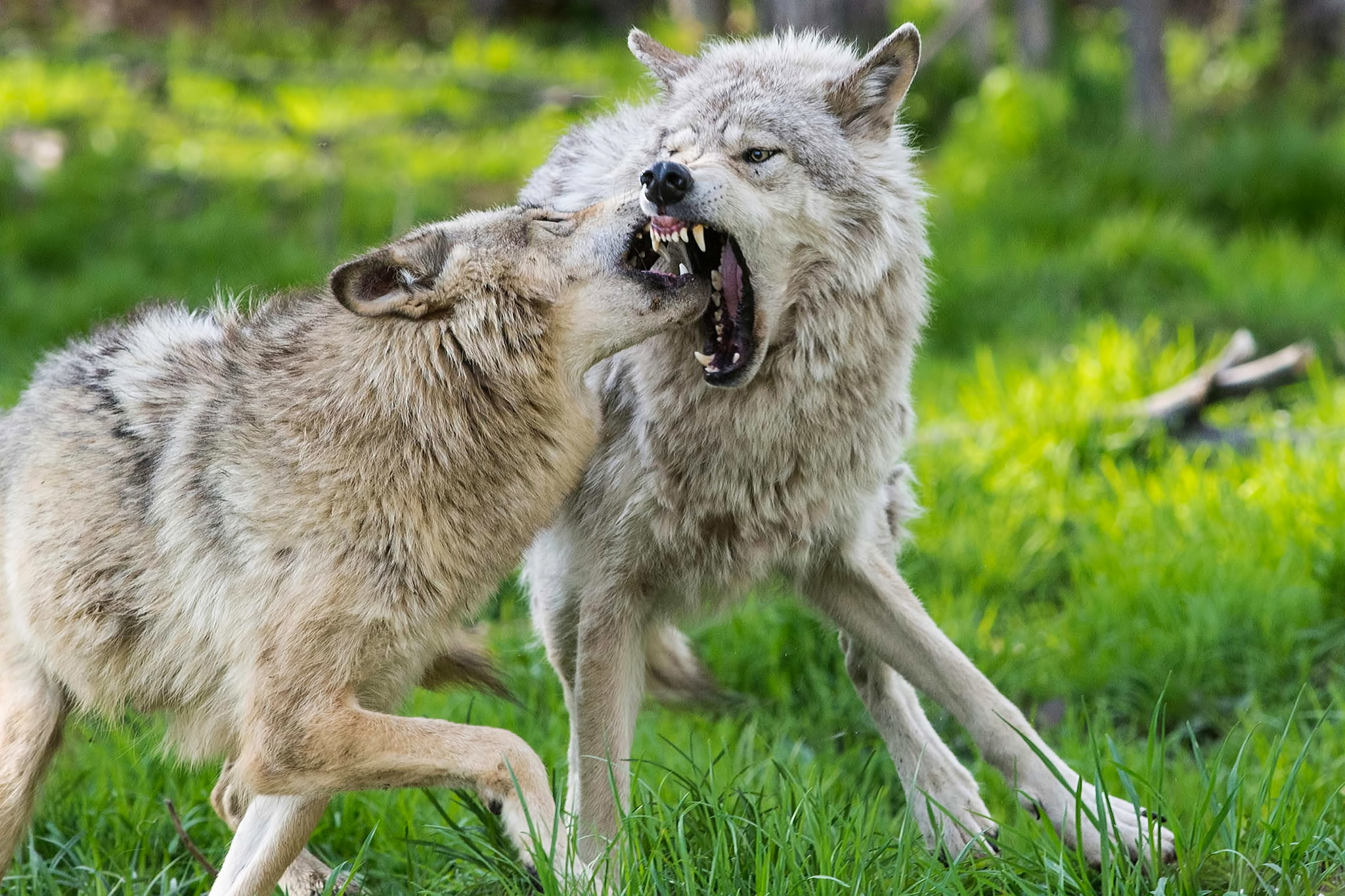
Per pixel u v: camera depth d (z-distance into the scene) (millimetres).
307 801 6809
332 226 22688
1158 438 13516
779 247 7219
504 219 6941
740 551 7582
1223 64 30562
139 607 6766
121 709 7055
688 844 6789
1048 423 13758
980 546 11828
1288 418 14000
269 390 6777
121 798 8094
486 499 6777
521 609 11617
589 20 36156
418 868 7457
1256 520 11492
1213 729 9656
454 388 6695
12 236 22062
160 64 29328
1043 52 27844
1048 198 22297
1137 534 11781
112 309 19609
